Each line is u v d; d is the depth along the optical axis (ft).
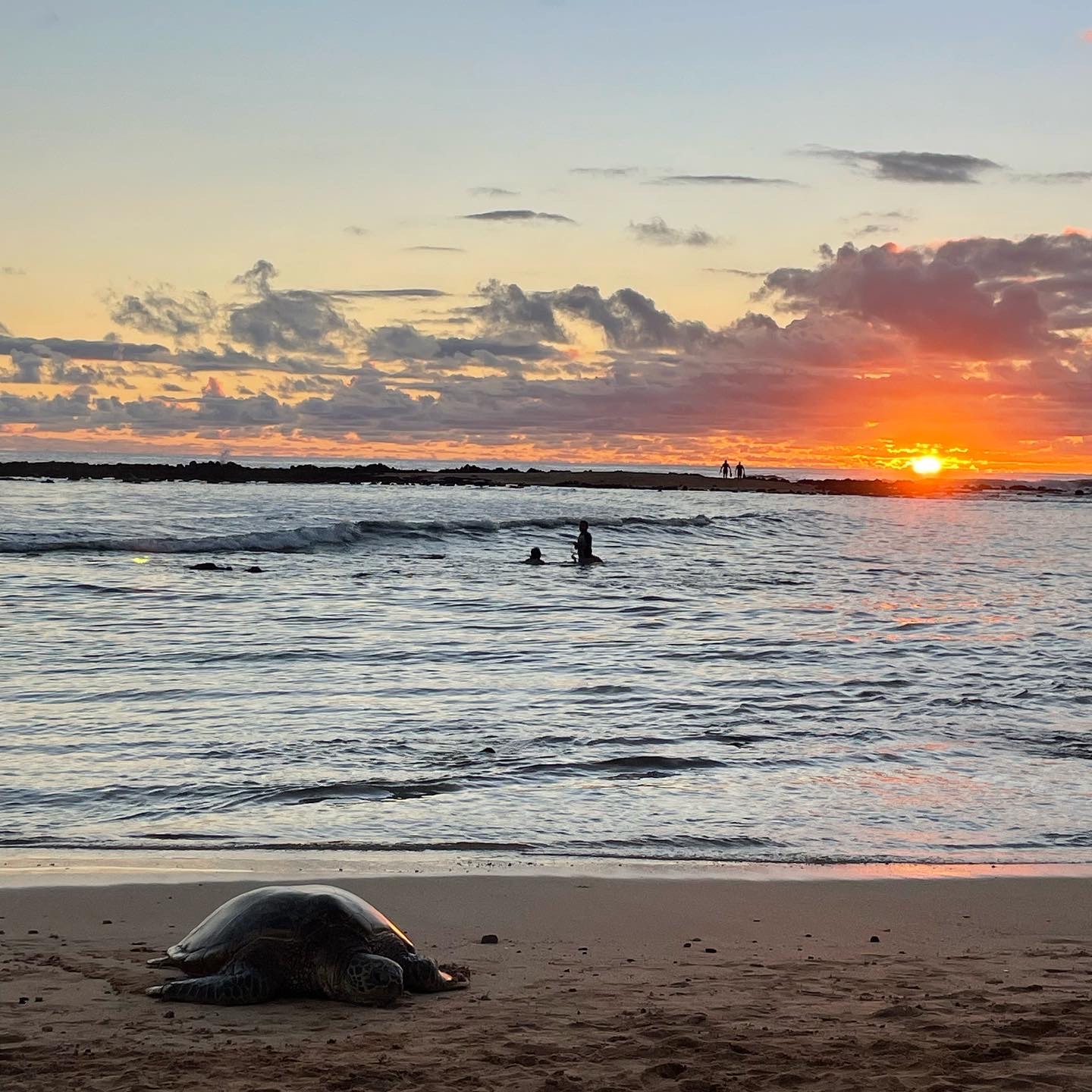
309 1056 16.87
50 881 27.43
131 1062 16.52
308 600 93.09
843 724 49.42
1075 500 382.01
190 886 27.17
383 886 27.78
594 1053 17.07
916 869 30.76
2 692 51.96
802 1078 16.03
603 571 127.24
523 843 32.35
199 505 200.95
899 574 131.54
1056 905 27.78
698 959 23.00
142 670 58.80
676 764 41.81
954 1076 16.03
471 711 50.24
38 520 159.94
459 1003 19.76
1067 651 72.18
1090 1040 17.61
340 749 42.65
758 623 85.46
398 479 310.45
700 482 352.28
